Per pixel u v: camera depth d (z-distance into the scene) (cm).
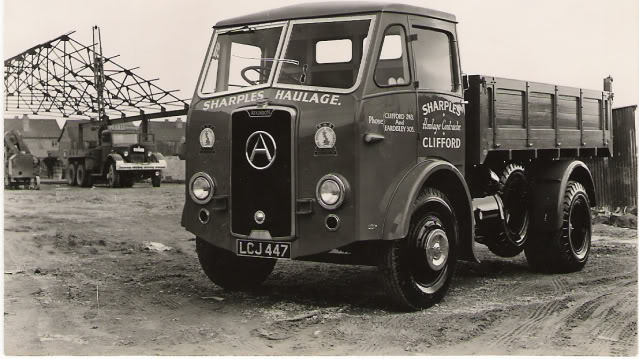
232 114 622
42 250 1029
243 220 616
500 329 570
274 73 628
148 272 839
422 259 613
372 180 586
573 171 885
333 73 625
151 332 562
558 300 676
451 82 695
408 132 625
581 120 923
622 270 862
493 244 816
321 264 888
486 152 736
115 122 3038
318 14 634
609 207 1486
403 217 586
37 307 651
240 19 671
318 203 584
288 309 634
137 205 1886
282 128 599
